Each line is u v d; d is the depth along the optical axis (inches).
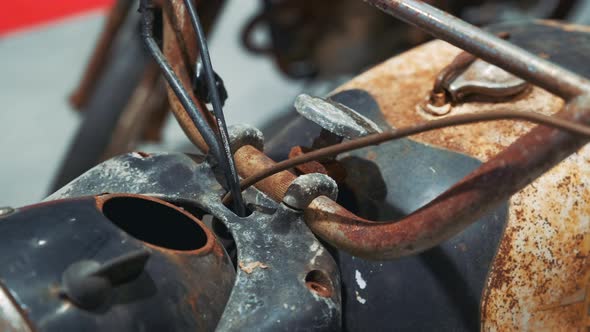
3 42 107.2
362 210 34.5
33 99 97.1
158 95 64.9
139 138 70.2
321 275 31.0
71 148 63.6
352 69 70.7
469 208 27.8
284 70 73.4
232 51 102.8
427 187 34.3
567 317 33.9
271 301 29.8
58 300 26.8
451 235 28.5
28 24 110.6
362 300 33.4
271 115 90.7
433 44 40.8
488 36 28.1
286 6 67.1
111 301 27.3
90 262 26.9
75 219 28.5
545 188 33.8
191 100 33.7
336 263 32.5
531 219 33.5
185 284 28.8
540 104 36.0
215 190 33.2
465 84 36.2
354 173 35.1
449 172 34.5
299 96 33.9
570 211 33.7
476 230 33.7
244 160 33.3
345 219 30.5
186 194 33.2
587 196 33.8
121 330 27.1
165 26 36.8
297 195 31.3
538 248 33.4
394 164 35.1
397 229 29.0
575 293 33.7
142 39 35.4
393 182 34.7
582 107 26.5
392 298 33.4
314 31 68.7
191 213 33.8
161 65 34.4
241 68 99.7
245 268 30.6
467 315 33.3
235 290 30.0
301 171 34.2
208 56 33.2
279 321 29.4
